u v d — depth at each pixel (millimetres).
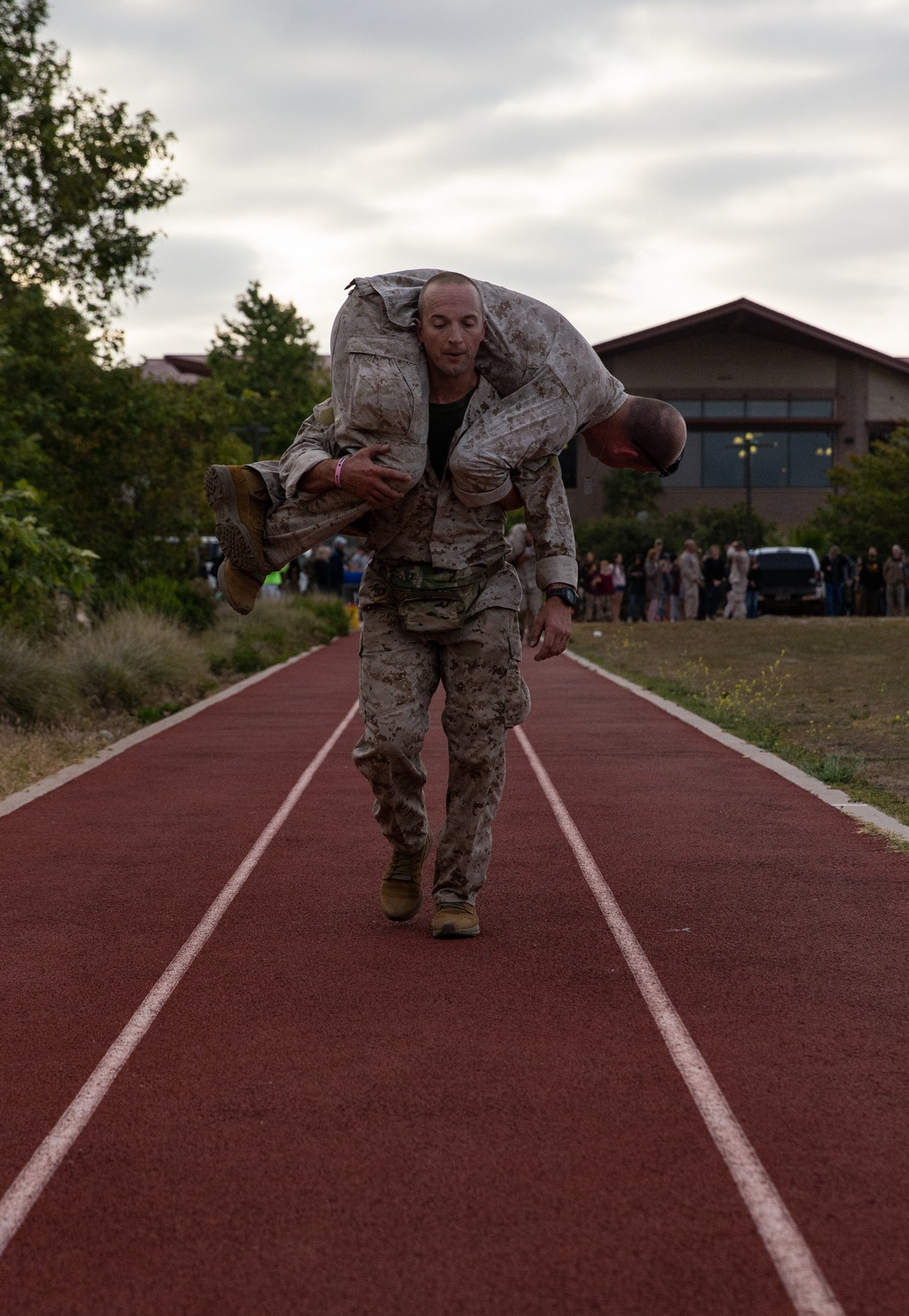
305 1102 4102
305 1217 3367
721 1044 4586
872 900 6617
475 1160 3674
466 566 5582
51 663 14211
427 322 5129
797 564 43250
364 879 7207
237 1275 3098
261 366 65062
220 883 7148
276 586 38656
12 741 12320
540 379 5320
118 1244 3248
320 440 5430
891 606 39281
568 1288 3018
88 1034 4773
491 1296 2988
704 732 13312
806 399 64938
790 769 10773
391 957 5672
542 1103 4074
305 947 5863
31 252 23047
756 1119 3945
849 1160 3658
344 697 17594
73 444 23062
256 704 16672
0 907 6672
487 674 5691
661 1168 3615
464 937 5961
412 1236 3262
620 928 6133
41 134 22125
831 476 55375
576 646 26641
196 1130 3904
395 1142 3799
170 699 17062
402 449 5234
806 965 5527
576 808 9242
